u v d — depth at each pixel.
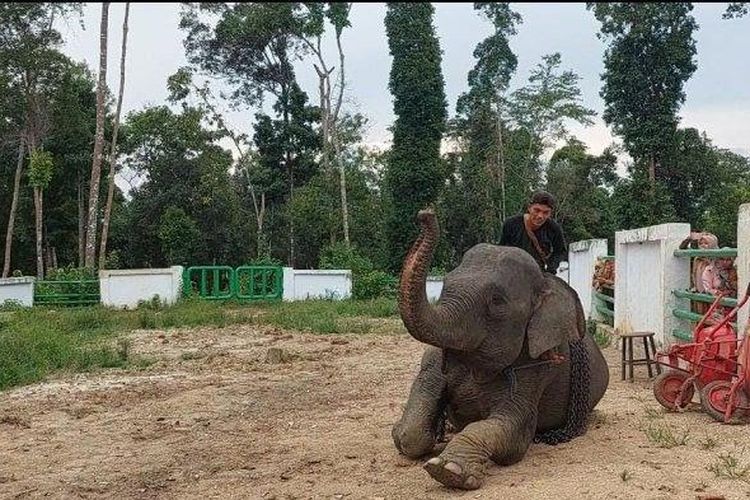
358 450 6.56
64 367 12.48
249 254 49.28
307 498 5.34
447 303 5.28
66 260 54.16
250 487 5.75
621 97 35.50
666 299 10.84
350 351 14.05
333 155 48.59
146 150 48.81
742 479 5.16
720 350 7.48
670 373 7.72
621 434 6.70
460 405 5.98
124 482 6.13
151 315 21.19
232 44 45.59
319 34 43.97
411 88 40.94
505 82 44.94
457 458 5.18
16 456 7.03
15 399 9.91
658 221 33.88
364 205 49.38
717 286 9.61
